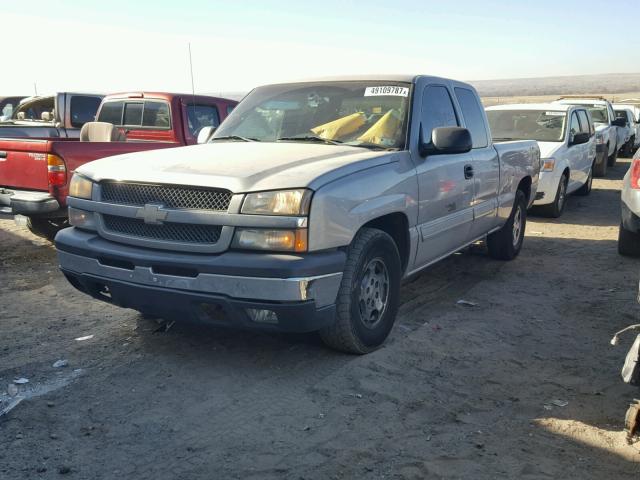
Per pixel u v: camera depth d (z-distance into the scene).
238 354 4.33
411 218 4.66
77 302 5.50
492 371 4.21
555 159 10.30
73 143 6.95
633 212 6.87
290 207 3.63
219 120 9.91
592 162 13.41
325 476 2.96
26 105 12.91
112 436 3.28
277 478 2.94
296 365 4.17
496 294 6.06
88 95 11.35
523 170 7.28
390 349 4.48
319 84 5.40
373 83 5.19
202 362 4.20
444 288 6.24
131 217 3.97
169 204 3.89
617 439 3.35
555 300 5.90
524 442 3.31
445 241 5.39
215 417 3.49
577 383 4.06
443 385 3.96
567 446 3.28
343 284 4.02
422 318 5.25
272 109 5.32
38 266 6.79
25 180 7.11
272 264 3.57
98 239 4.17
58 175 6.84
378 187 4.19
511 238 7.30
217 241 3.73
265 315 3.74
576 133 11.29
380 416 3.54
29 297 5.64
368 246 4.14
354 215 3.93
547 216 10.78
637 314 5.50
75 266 4.22
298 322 3.70
